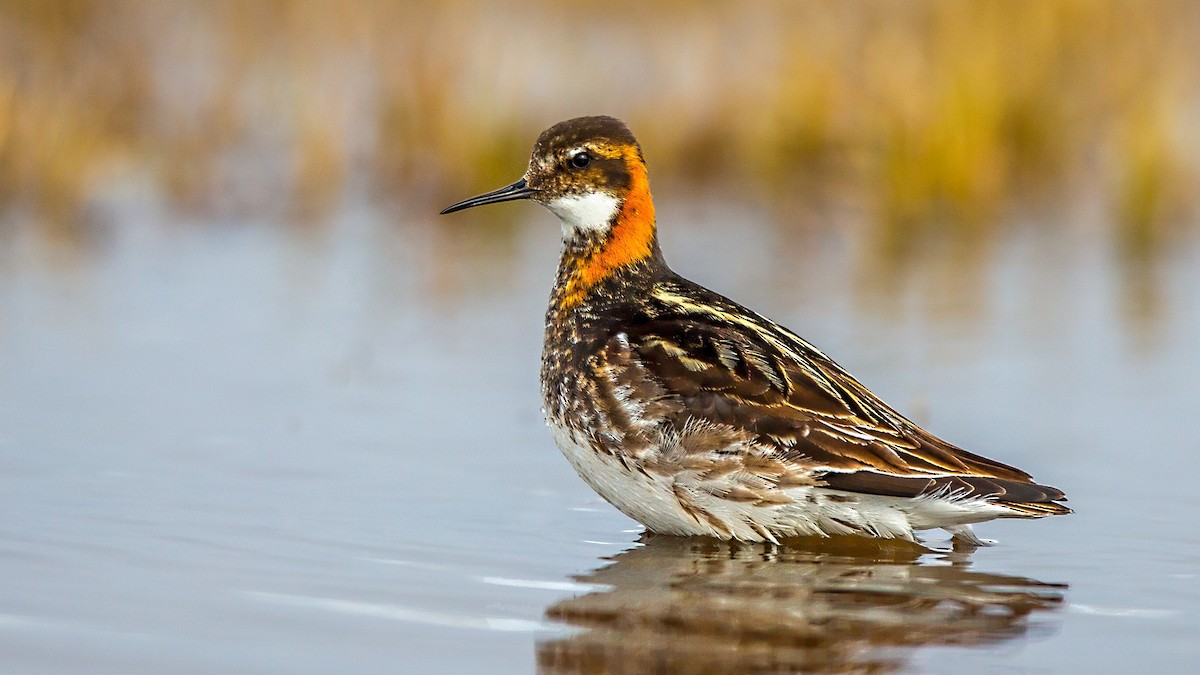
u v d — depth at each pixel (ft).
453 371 43.19
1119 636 25.59
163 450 35.17
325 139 68.03
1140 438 37.37
